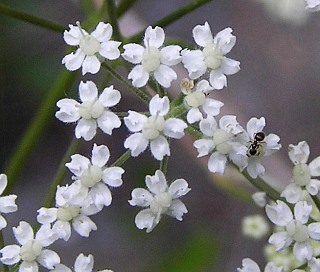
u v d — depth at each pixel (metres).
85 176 0.05
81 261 0.05
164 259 0.08
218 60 0.05
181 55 0.05
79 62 0.05
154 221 0.05
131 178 0.09
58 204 0.05
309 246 0.05
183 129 0.05
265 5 0.07
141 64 0.05
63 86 0.06
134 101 0.08
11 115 0.09
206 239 0.08
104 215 0.09
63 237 0.05
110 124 0.05
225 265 0.09
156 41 0.05
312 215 0.05
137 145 0.05
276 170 0.07
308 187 0.05
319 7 0.05
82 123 0.05
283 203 0.05
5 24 0.09
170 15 0.06
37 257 0.05
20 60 0.09
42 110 0.06
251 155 0.05
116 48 0.05
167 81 0.05
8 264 0.05
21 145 0.06
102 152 0.05
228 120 0.05
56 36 0.09
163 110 0.05
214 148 0.05
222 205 0.09
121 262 0.09
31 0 0.09
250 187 0.06
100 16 0.06
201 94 0.05
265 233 0.07
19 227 0.05
